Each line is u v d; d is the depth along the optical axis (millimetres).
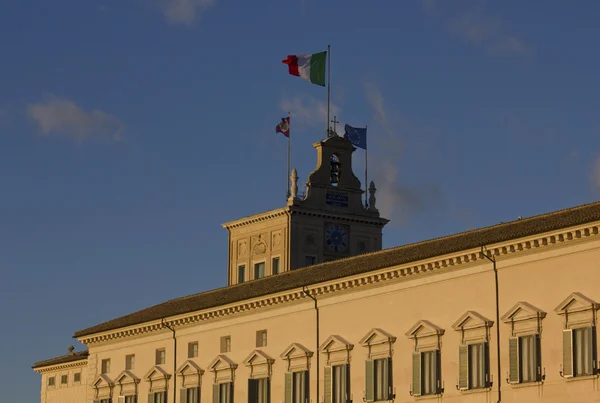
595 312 94375
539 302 98688
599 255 94625
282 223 159125
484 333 102625
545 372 97625
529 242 99000
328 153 162625
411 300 110000
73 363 161625
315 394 118688
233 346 129875
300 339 121375
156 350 140875
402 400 109500
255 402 125438
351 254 161625
